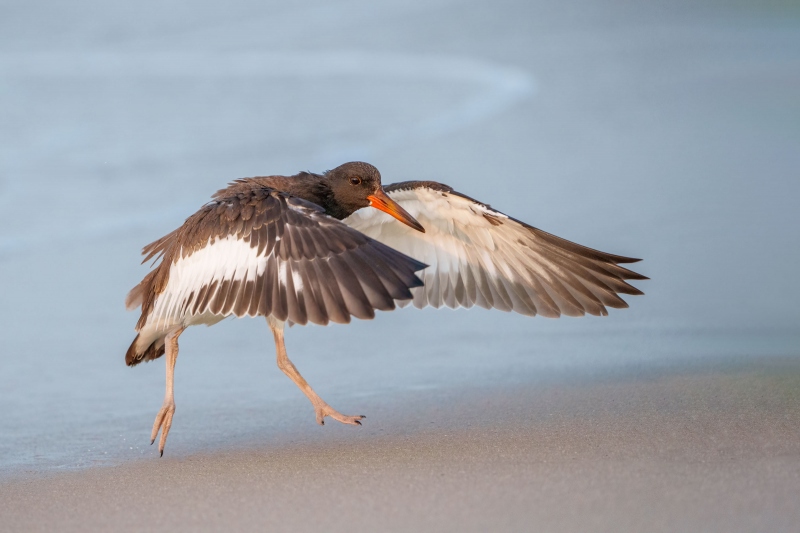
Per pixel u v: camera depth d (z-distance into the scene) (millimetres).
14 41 37500
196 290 9273
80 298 16094
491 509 7262
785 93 31203
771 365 11727
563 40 41375
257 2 48125
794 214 19328
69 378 12664
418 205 11000
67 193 21422
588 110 29828
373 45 40281
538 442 9094
